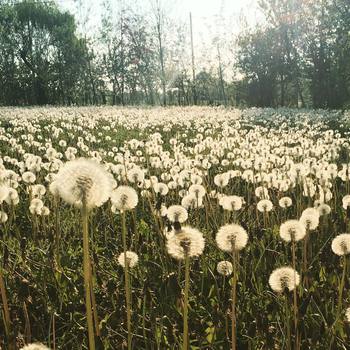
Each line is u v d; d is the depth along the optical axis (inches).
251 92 2399.1
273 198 270.8
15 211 259.1
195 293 165.9
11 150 496.7
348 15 2049.7
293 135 700.0
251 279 165.2
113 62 2795.3
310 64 2224.4
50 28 2832.2
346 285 163.9
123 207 123.5
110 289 157.2
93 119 1027.3
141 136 778.2
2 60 2856.8
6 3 2849.4
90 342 93.0
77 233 223.1
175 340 129.9
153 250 197.2
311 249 192.2
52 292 154.5
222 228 113.0
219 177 265.3
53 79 2903.5
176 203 266.2
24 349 75.3
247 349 131.0
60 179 91.1
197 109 1664.6
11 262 179.8
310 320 140.6
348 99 2135.8
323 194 238.1
